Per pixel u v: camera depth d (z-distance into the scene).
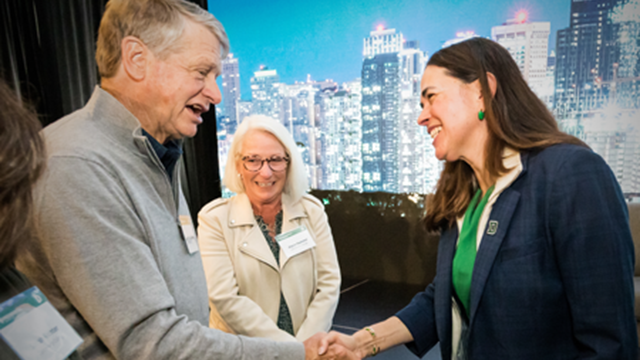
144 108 0.78
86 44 3.40
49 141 0.67
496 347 0.83
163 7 0.75
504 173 0.87
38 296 0.52
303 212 1.57
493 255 0.83
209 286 1.39
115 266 0.64
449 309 1.00
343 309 3.10
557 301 0.78
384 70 3.45
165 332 0.68
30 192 0.43
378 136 3.56
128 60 0.75
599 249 0.70
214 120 3.57
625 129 2.85
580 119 2.95
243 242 1.44
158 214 0.79
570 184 0.75
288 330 1.44
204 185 3.60
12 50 3.42
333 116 3.68
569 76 2.93
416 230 3.52
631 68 2.78
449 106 0.90
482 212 0.93
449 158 0.95
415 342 1.17
